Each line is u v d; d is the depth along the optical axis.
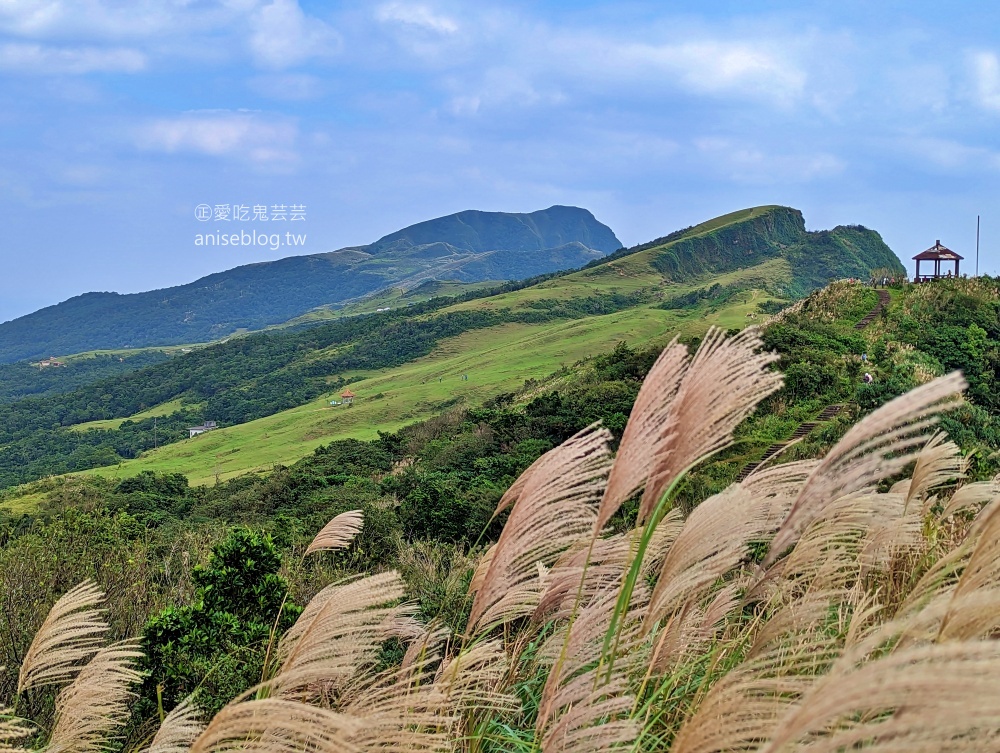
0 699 6.79
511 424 41.34
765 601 3.05
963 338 46.16
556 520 2.39
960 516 4.30
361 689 2.73
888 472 1.42
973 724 0.96
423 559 13.14
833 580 3.11
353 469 52.84
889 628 1.23
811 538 2.84
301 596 11.00
